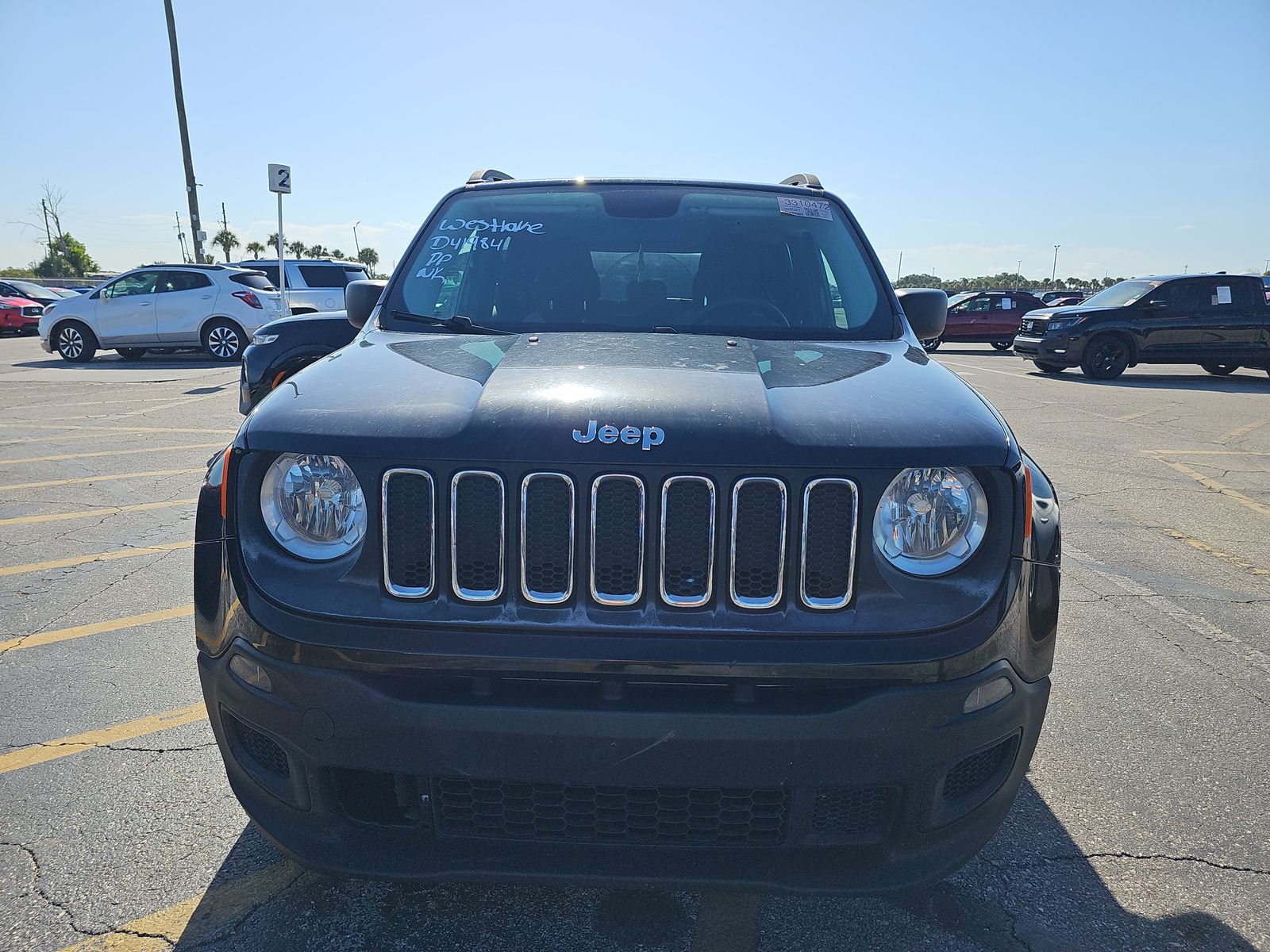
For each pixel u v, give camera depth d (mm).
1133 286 16453
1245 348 15984
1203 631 4277
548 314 2994
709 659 1792
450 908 2361
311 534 1928
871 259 3244
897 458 1850
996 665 1879
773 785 1817
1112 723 3379
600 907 2373
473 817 1929
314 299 19375
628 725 1782
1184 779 3006
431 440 1866
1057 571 2020
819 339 2840
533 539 1855
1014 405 12352
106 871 2482
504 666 1809
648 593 1853
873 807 1934
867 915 2357
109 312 16562
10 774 2943
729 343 2615
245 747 2076
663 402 1957
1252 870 2543
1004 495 1925
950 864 1968
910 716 1808
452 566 1861
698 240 3201
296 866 2510
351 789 1978
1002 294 24031
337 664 1844
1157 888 2467
